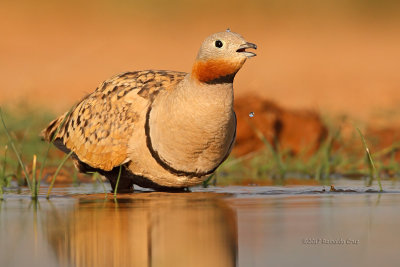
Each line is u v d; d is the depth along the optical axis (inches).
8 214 515.5
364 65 1860.2
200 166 609.0
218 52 571.2
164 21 2379.4
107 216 499.2
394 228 450.3
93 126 639.8
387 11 2596.0
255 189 669.3
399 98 1445.6
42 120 1021.8
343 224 462.3
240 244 410.3
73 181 776.9
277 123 969.5
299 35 2287.2
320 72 1765.5
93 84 1622.8
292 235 430.3
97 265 373.7
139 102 618.2
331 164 876.6
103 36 2162.9
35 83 1599.4
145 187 642.8
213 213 506.6
